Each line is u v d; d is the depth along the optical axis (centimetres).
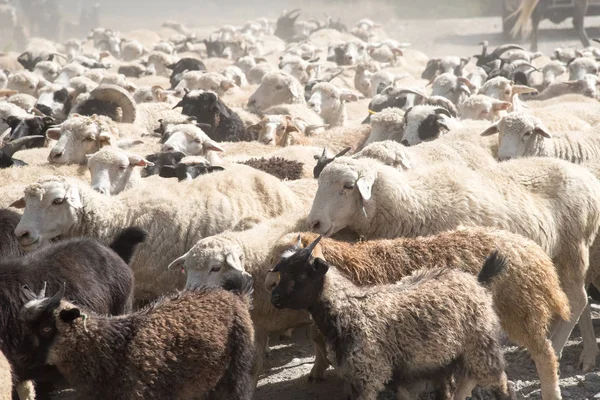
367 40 4978
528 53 3584
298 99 2277
